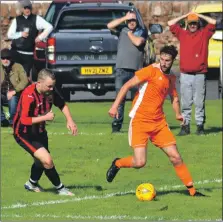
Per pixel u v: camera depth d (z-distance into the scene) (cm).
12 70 4275
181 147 3922
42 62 5519
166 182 3238
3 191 3056
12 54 4281
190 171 3453
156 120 2881
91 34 5281
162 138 2898
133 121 2888
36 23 4781
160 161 3631
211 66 6462
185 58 4162
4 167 3466
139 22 5328
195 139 4128
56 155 3716
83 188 3117
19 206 2833
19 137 2894
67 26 5341
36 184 3048
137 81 2838
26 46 4759
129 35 4094
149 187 2902
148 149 3897
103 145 3944
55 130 4350
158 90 2842
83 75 5281
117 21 4103
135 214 2709
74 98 5759
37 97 2844
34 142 2898
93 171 3438
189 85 4200
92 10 5366
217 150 3859
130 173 3416
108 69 5278
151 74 2830
